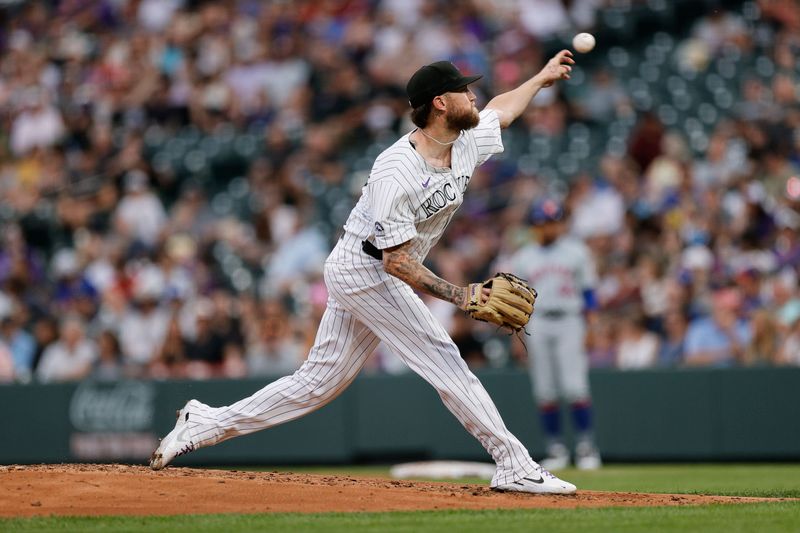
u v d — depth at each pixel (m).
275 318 41.91
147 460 40.66
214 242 53.31
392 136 59.44
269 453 40.41
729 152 47.53
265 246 51.75
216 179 61.72
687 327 39.09
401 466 36.66
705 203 43.50
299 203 53.47
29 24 74.50
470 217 50.09
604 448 37.91
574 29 60.97
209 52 65.88
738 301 38.38
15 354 46.66
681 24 60.94
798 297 37.66
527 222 46.50
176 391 40.50
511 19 61.16
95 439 41.41
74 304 48.78
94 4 73.81
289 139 59.91
